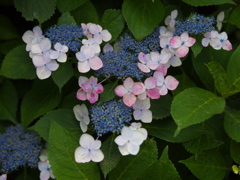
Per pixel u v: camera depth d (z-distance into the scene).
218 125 0.74
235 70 0.70
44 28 0.82
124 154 0.68
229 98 0.76
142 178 0.68
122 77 0.71
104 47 0.75
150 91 0.70
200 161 0.72
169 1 0.80
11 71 0.76
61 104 0.80
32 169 0.82
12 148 0.80
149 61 0.72
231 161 0.80
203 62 0.75
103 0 0.85
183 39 0.72
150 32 0.74
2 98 0.88
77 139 0.69
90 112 0.74
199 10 0.84
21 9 0.76
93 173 0.69
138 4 0.75
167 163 0.67
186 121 0.65
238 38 0.87
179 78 0.76
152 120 0.74
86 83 0.70
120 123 0.69
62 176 0.68
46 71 0.71
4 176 0.74
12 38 0.89
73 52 0.74
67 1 0.77
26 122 0.81
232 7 0.80
